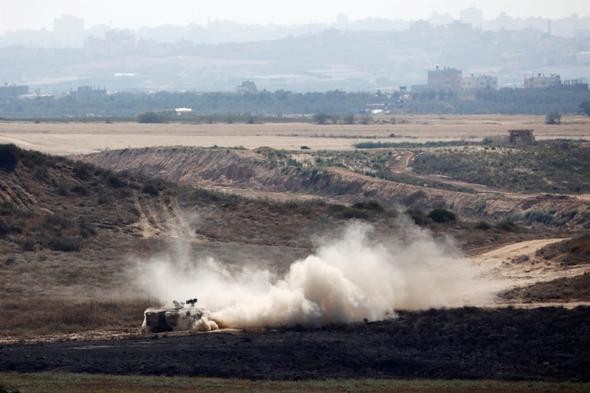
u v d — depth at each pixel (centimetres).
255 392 15450
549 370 17075
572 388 15862
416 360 17600
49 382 16162
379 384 16138
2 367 17388
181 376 16688
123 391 15538
